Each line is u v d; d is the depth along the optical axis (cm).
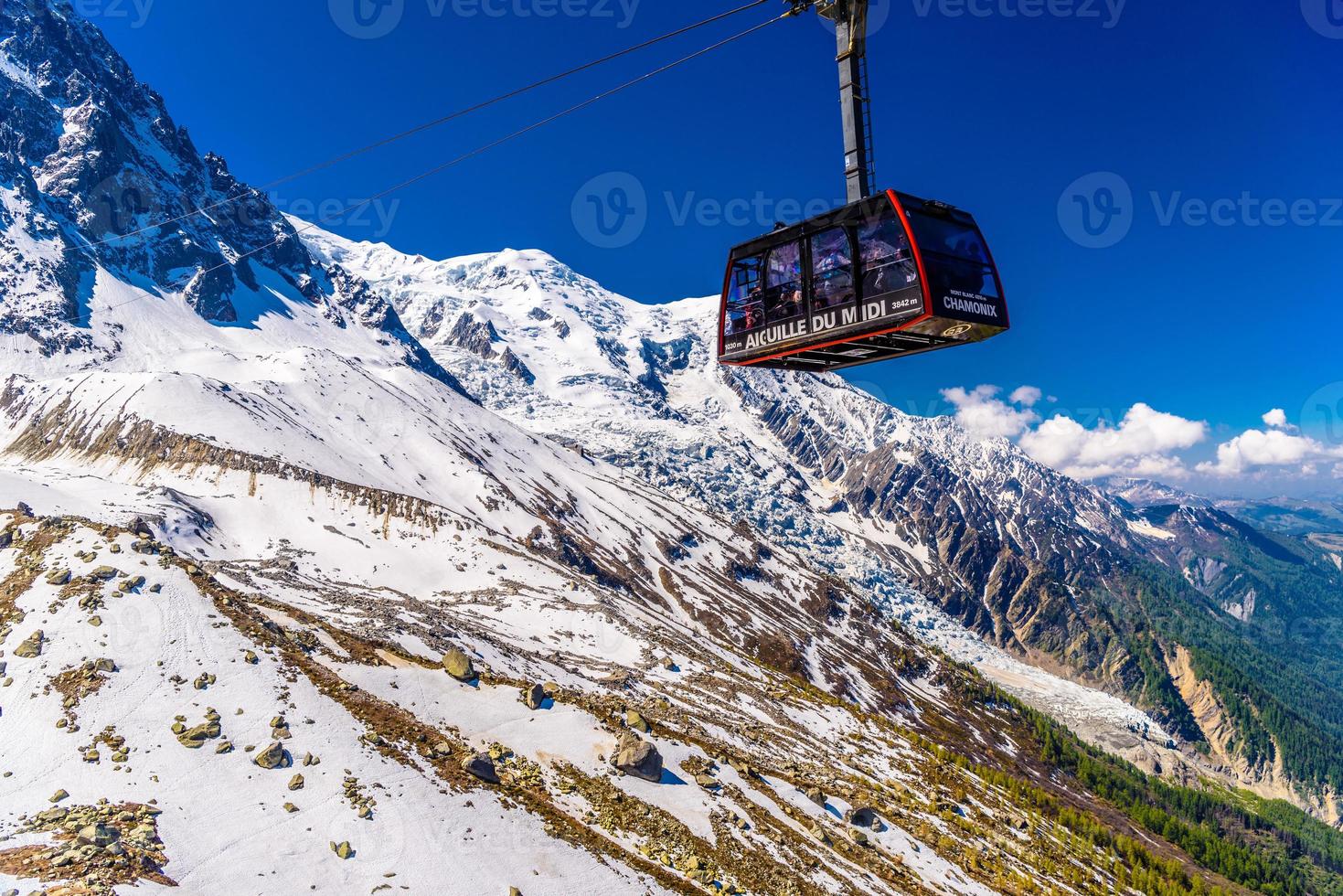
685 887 7150
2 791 5644
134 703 6662
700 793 9244
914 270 2719
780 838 9081
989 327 2855
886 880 9500
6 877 4728
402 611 14625
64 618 7350
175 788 5944
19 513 9138
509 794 7438
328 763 6650
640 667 17650
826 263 2989
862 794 13225
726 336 3378
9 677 6688
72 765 5947
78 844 5109
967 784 19788
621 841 7550
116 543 8512
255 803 6044
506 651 13338
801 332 3077
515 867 6406
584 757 8831
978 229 2934
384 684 8475
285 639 8419
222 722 6744
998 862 12825
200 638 7638
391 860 5941
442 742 7769
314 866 5659
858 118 2788
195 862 5297
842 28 2706
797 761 14488
